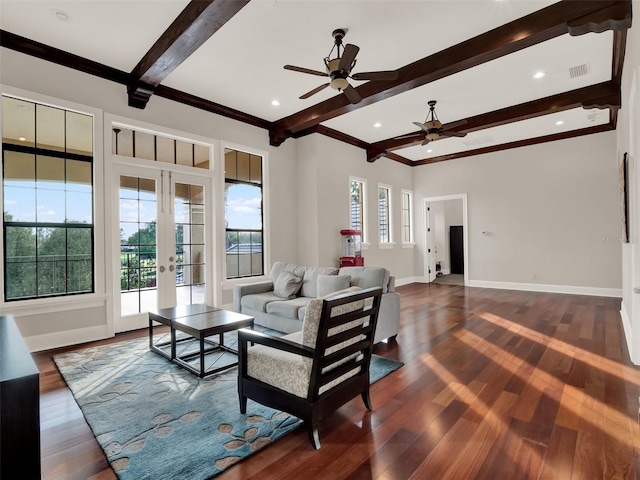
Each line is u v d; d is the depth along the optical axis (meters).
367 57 3.77
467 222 7.89
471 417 2.18
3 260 3.38
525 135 6.83
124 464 1.75
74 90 3.80
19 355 1.21
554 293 6.73
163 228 4.62
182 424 2.12
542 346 3.55
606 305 5.49
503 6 2.98
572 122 6.11
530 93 4.75
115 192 4.20
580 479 1.61
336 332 1.96
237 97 4.85
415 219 8.78
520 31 3.14
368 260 7.27
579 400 2.39
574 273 6.64
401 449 1.86
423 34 3.35
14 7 2.94
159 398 2.46
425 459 1.78
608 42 3.53
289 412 1.96
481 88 4.58
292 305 3.81
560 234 6.77
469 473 1.66
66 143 3.81
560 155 6.74
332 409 1.98
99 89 3.98
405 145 6.78
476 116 5.54
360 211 7.24
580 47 3.62
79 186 3.89
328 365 1.91
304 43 3.51
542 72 4.15
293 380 1.94
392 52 3.67
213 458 1.79
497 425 2.09
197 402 2.40
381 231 7.84
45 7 2.95
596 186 6.41
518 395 2.48
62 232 3.78
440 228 10.55
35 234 3.61
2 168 3.38
